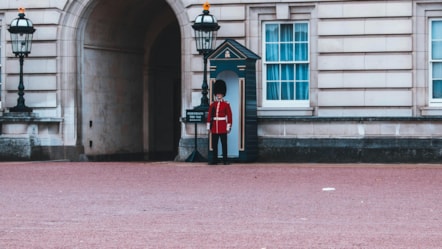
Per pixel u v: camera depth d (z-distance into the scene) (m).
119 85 44.72
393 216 20.62
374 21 38.78
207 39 38.47
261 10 39.62
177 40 49.44
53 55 41.66
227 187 26.98
